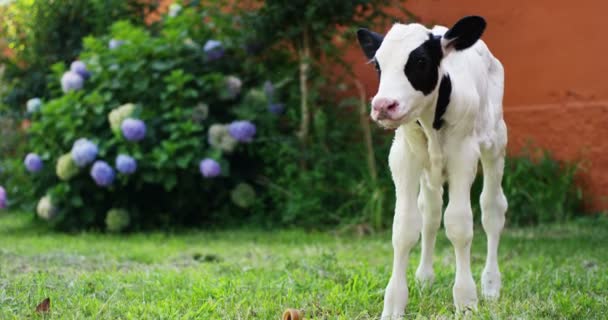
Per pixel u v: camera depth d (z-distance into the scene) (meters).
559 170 8.80
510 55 9.02
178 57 8.97
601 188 8.70
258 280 6.42
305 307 5.85
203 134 8.88
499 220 6.18
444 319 5.61
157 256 7.36
